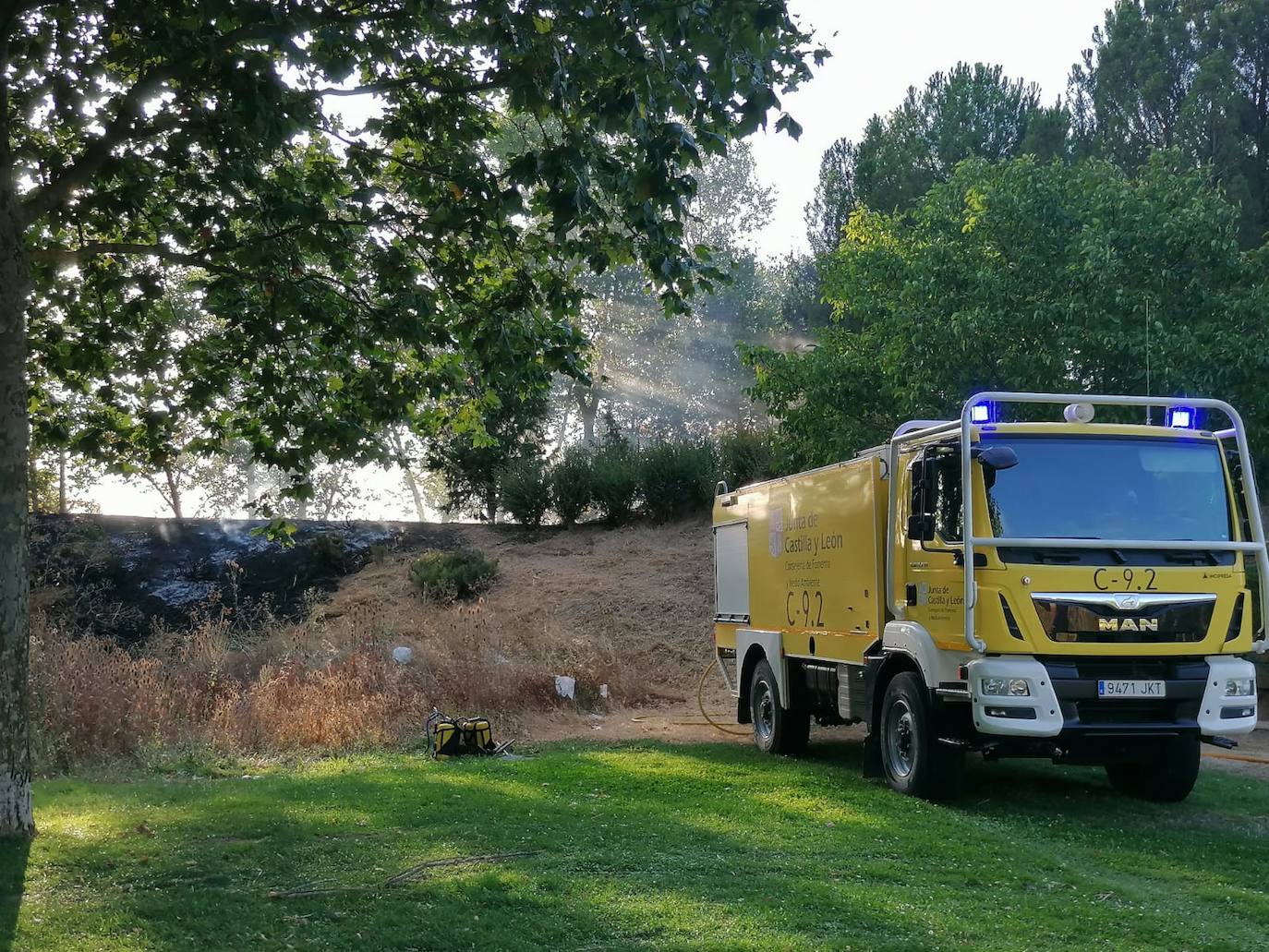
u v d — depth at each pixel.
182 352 11.40
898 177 29.22
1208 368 15.34
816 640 12.11
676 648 21.16
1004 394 9.72
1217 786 11.03
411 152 11.07
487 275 11.41
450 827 8.34
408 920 6.06
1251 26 26.94
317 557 24.56
